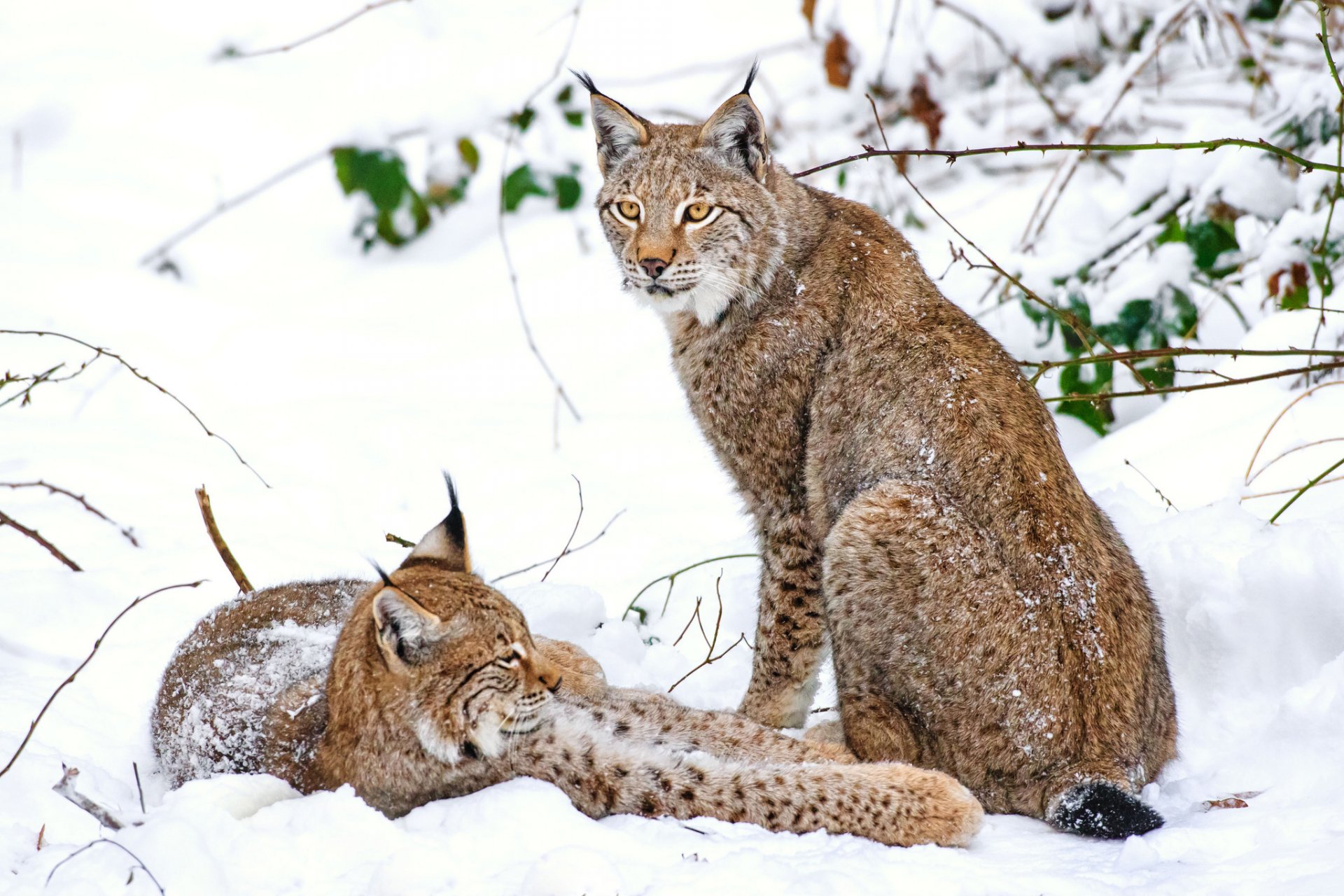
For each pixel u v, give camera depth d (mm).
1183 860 6484
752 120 9656
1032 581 7836
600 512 12625
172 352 16234
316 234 19750
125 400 14828
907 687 8070
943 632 7914
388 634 7234
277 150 20828
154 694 9109
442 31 21953
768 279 9633
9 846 6789
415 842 6625
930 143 17594
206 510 9742
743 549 11562
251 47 22703
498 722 7539
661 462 13727
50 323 16422
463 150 19031
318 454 13633
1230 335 13531
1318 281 11797
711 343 9828
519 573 11078
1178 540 9328
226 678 8203
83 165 20625
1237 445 11211
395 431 14125
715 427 9945
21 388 14742
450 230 19625
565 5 22422
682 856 6652
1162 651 8195
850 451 9047
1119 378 13383
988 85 19266
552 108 19594
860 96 19141
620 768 7523
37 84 21984
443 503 12938
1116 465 11688
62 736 8398
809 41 20797
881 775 7371
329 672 7734
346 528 12305
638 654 10133
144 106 21688
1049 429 8688
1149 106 17328
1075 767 7523
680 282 9711
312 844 6645
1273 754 7598
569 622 10086
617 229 10102
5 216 19328
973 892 6152
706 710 8516
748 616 10688
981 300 13570
